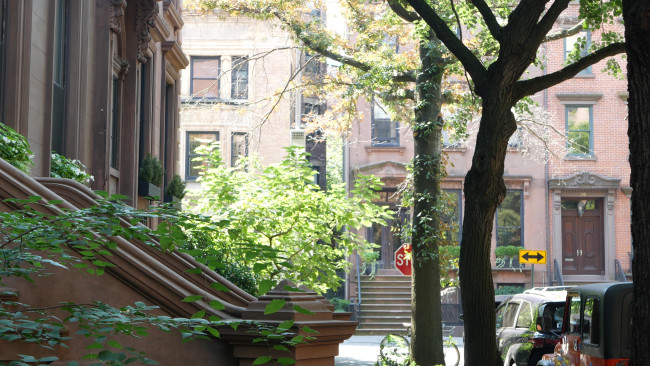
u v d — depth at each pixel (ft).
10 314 15.30
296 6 75.97
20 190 20.83
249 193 60.54
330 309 24.27
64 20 43.68
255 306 20.74
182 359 20.68
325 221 60.03
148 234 17.08
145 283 20.90
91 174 46.83
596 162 127.34
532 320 50.60
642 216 19.79
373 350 88.84
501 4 60.90
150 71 62.03
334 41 76.33
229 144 118.83
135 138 55.06
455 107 81.66
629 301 32.40
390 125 127.95
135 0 54.95
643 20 19.76
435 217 66.13
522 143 115.24
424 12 41.47
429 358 64.44
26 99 35.70
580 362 35.32
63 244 18.40
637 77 20.04
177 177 67.41
